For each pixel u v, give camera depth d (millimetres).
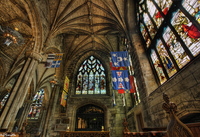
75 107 16156
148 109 7723
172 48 5977
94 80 19141
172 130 1809
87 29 17266
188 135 1671
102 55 21000
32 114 23328
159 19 7332
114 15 13875
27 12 10930
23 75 9500
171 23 6059
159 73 7578
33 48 10914
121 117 15117
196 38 4348
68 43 19219
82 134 6688
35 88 19344
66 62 19062
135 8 12320
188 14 4848
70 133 6688
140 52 9781
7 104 7922
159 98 6344
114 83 9742
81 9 14461
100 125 15562
